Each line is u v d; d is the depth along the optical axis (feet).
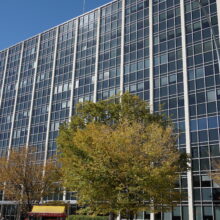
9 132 215.72
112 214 80.74
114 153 64.85
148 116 85.25
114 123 84.28
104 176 65.00
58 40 216.13
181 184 131.54
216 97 136.15
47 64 215.10
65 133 82.33
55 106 196.34
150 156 66.85
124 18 184.96
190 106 141.49
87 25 203.41
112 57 180.55
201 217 124.16
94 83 182.09
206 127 134.31
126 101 88.38
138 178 61.21
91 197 67.72
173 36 159.84
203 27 151.23
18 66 233.76
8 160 136.36
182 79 148.46
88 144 69.92
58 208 126.31
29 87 218.59
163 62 158.20
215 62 141.79
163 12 168.76
